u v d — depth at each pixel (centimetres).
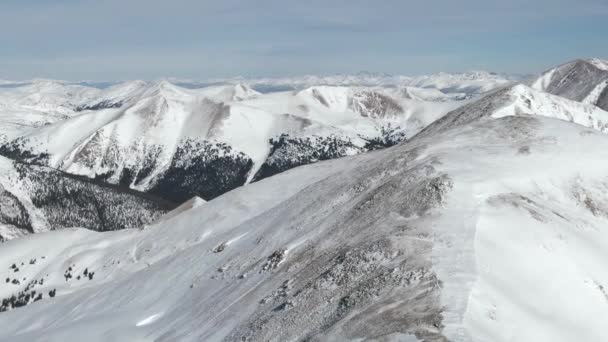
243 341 4081
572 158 6444
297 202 8269
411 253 4041
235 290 5700
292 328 3809
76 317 7750
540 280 3800
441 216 4653
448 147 7362
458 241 4050
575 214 5409
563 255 4219
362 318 3281
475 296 3188
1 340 7494
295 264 5394
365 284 3803
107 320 6581
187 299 6481
